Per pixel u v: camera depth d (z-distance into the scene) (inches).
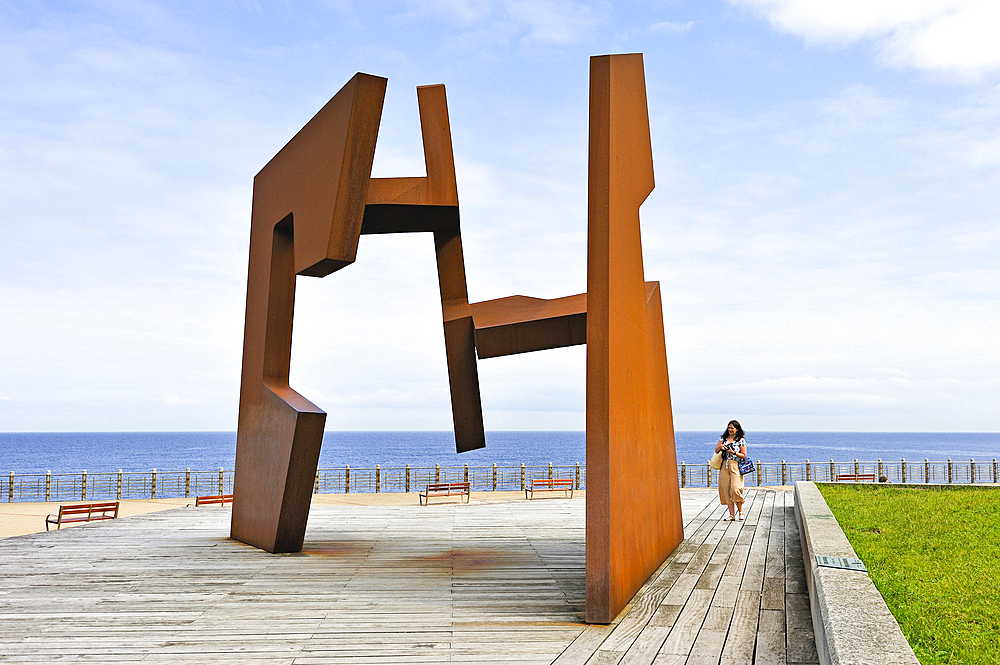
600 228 237.6
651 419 302.4
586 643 201.5
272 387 382.3
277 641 205.8
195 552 358.6
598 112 244.1
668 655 188.4
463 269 382.0
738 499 453.1
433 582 287.4
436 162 346.0
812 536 230.5
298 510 354.9
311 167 341.4
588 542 226.7
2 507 717.9
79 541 396.8
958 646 171.6
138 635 212.2
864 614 135.8
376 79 310.5
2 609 243.9
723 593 256.5
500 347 333.7
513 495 783.1
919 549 305.0
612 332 237.1
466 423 387.5
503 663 184.5
